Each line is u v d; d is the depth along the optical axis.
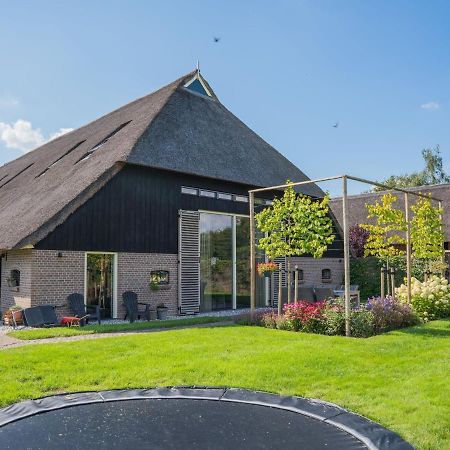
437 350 8.02
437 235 13.97
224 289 17.44
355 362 7.20
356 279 22.88
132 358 7.53
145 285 15.12
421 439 4.46
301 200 11.69
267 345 8.55
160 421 4.06
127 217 14.76
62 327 11.97
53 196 14.55
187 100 19.84
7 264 14.32
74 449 3.46
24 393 5.86
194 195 16.58
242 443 3.54
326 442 3.56
